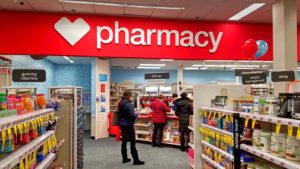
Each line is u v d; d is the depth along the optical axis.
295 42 5.96
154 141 9.59
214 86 5.35
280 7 6.07
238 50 7.57
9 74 7.33
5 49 6.54
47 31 6.75
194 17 7.27
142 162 7.16
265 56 7.72
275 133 2.67
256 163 3.13
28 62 9.98
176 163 7.27
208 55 7.43
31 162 2.69
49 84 14.23
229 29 7.59
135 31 7.14
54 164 4.26
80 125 6.21
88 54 6.88
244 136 3.35
